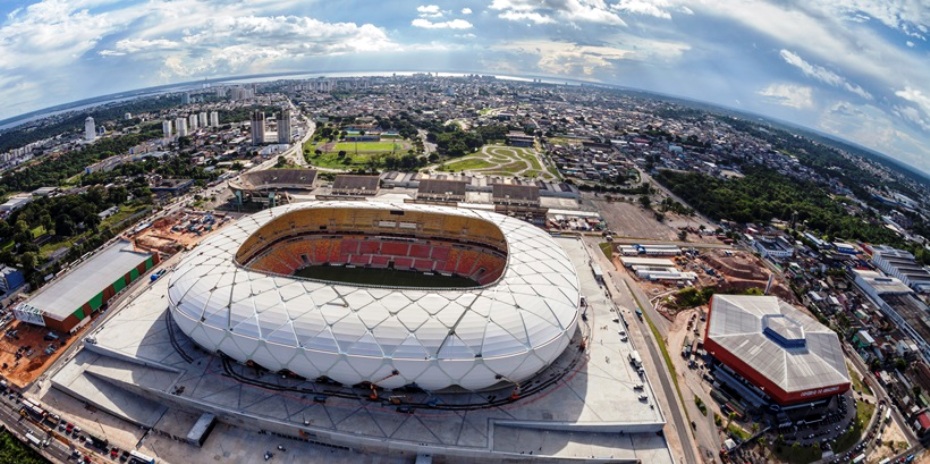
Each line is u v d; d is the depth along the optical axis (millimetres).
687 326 113062
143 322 98562
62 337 100938
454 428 75750
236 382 83188
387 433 74000
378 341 75125
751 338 96000
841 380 87125
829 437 83438
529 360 79750
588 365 92062
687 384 93562
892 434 86062
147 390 81375
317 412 77375
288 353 77062
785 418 85375
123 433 76938
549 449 74062
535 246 108250
